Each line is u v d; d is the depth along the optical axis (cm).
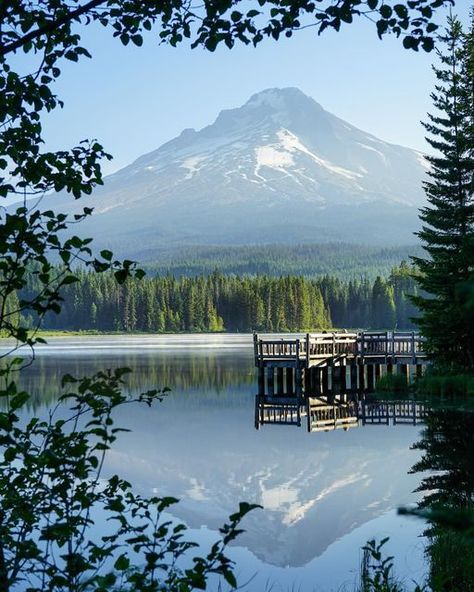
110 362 5531
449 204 3117
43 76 514
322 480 1664
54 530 432
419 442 2047
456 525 262
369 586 852
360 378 3575
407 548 1115
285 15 474
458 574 848
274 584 1006
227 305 14812
